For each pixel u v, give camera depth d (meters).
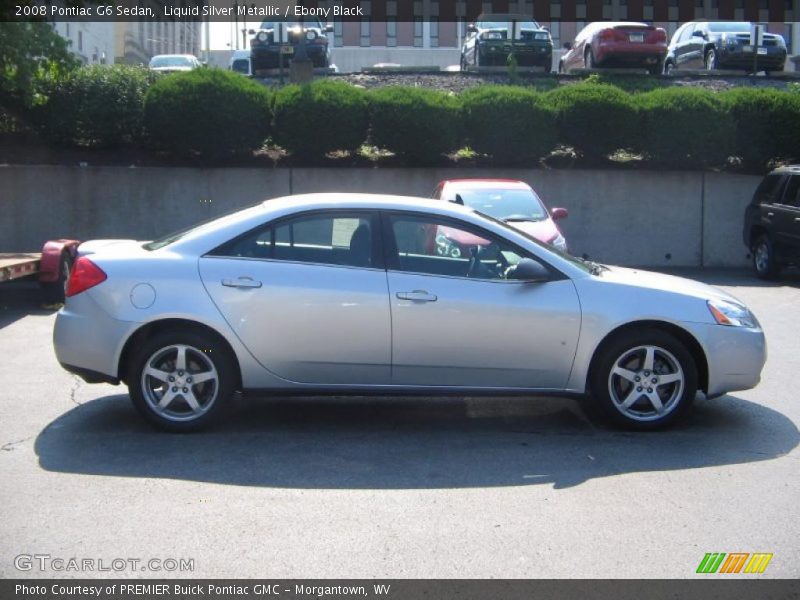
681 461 6.11
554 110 17.77
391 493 5.46
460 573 4.42
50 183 17.44
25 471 5.77
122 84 17.67
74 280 6.52
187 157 18.00
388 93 17.67
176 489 5.48
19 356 9.13
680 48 28.86
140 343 6.50
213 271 6.43
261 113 17.55
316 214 6.59
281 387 6.50
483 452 6.28
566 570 4.46
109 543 4.71
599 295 6.56
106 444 6.32
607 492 5.51
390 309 6.42
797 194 15.12
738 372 6.72
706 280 15.99
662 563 4.55
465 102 17.80
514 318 6.48
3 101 17.05
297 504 5.27
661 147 17.69
